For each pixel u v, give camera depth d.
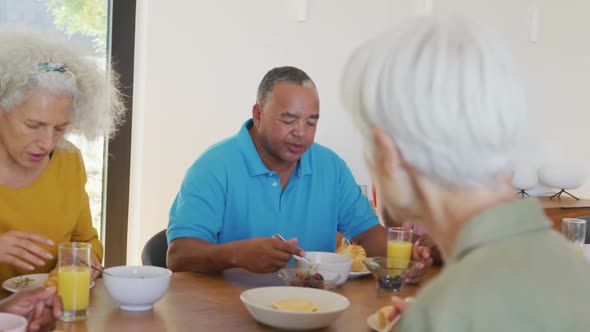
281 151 2.25
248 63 3.54
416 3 3.98
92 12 3.31
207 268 1.97
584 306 0.70
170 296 1.69
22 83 1.78
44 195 2.02
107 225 3.38
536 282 0.71
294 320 1.43
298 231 2.40
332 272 1.79
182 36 3.37
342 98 0.89
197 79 3.42
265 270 1.87
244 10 3.51
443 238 0.86
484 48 0.79
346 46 3.80
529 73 4.44
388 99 0.81
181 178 3.44
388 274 1.83
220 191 2.27
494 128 0.77
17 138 1.84
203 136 3.47
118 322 1.47
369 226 2.49
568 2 4.56
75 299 1.47
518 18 4.36
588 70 4.68
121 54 3.33
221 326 1.46
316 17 3.70
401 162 0.84
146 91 3.31
